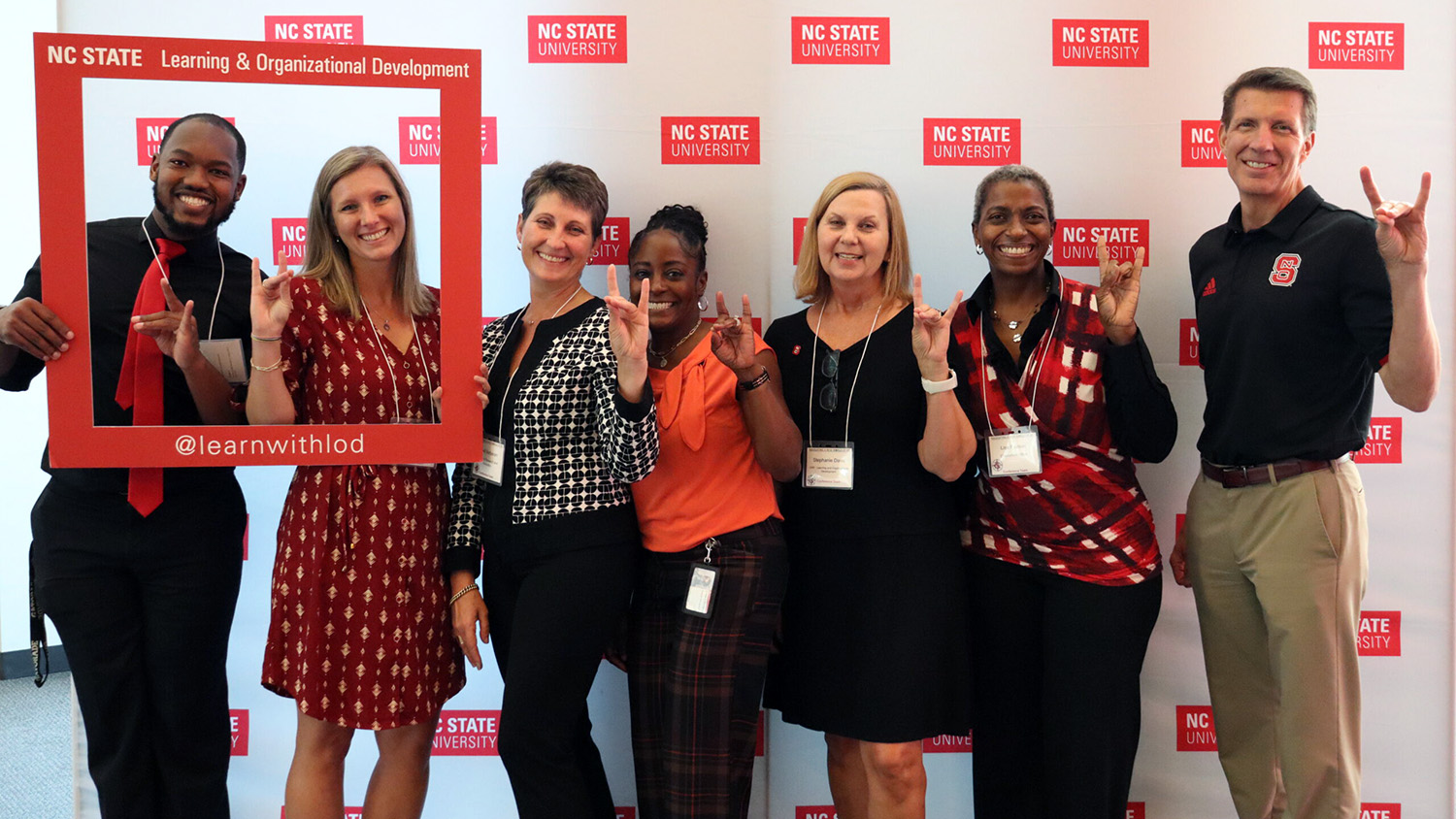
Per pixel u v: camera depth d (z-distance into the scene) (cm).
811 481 206
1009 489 211
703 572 193
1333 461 203
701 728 189
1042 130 249
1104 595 204
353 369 189
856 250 203
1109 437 210
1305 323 199
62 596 198
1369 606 252
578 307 199
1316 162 250
